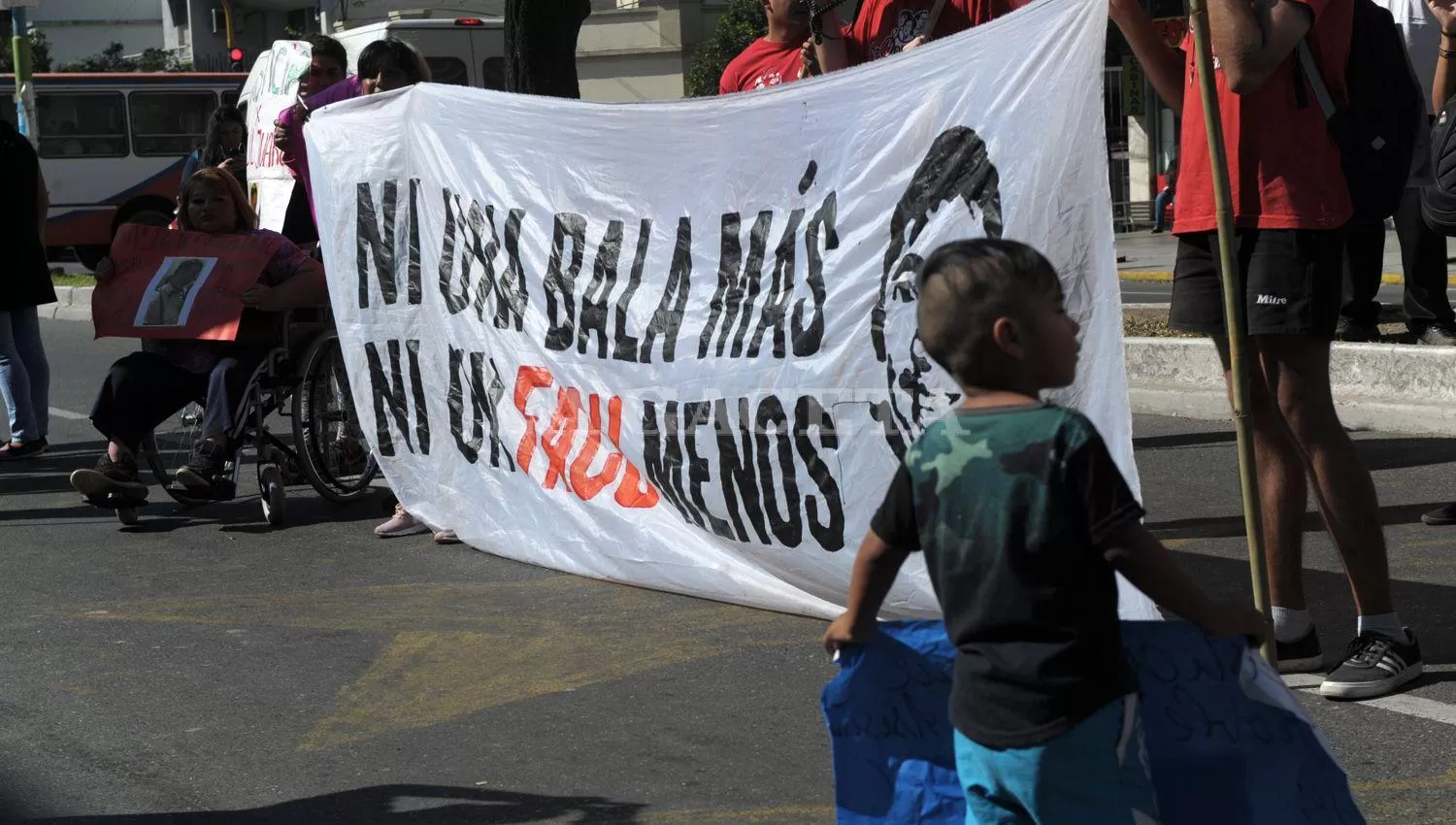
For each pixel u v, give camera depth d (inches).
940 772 113.3
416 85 259.8
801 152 195.8
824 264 192.2
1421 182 254.2
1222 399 356.2
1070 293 162.1
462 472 258.4
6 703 187.2
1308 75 162.7
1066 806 95.2
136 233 293.0
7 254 360.8
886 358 185.3
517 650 201.2
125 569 255.1
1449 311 357.7
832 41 247.4
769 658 192.2
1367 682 166.7
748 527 205.9
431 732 172.2
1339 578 218.7
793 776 154.6
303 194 358.3
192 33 2188.7
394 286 266.2
